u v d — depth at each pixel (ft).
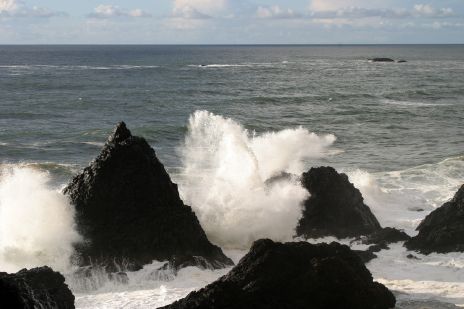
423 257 50.49
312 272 36.14
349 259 38.19
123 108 179.32
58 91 223.51
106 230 49.60
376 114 165.48
